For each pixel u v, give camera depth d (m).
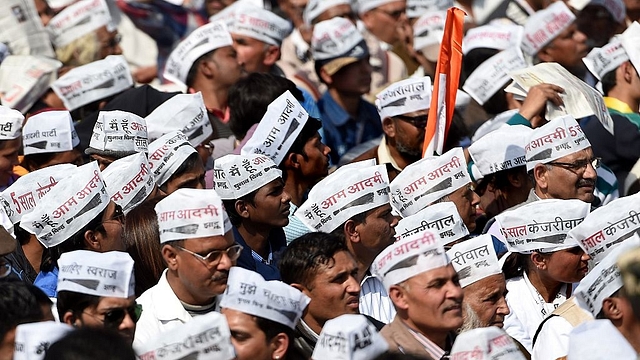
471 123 24.14
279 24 26.66
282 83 21.70
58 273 15.94
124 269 15.02
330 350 13.27
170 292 16.23
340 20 25.50
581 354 13.15
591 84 26.33
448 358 15.45
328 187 18.20
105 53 26.09
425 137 21.02
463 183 19.22
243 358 14.54
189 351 13.15
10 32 25.45
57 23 25.97
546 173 20.09
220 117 23.69
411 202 19.27
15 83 23.67
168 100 21.11
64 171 18.09
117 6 30.02
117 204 17.75
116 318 14.95
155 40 29.45
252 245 18.72
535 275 18.47
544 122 22.31
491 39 24.94
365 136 25.80
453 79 21.00
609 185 22.14
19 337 13.22
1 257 16.06
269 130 20.02
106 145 19.81
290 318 14.76
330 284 16.09
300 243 16.31
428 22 26.84
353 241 18.09
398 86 21.89
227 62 23.70
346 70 25.30
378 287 18.16
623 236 17.66
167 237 16.03
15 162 20.27
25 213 17.91
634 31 23.61
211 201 15.96
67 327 13.24
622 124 22.94
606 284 15.59
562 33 25.86
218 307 16.30
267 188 18.53
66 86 23.33
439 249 15.28
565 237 18.03
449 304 15.18
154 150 19.16
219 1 29.86
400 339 15.40
